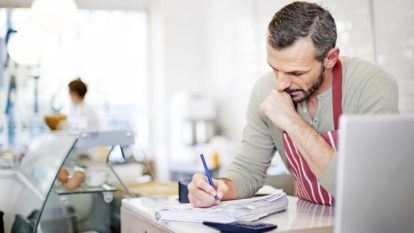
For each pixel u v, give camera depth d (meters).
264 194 1.90
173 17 5.95
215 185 1.61
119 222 2.31
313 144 1.50
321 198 1.66
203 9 6.08
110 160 2.62
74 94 4.87
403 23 2.90
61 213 2.27
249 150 1.84
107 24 6.13
